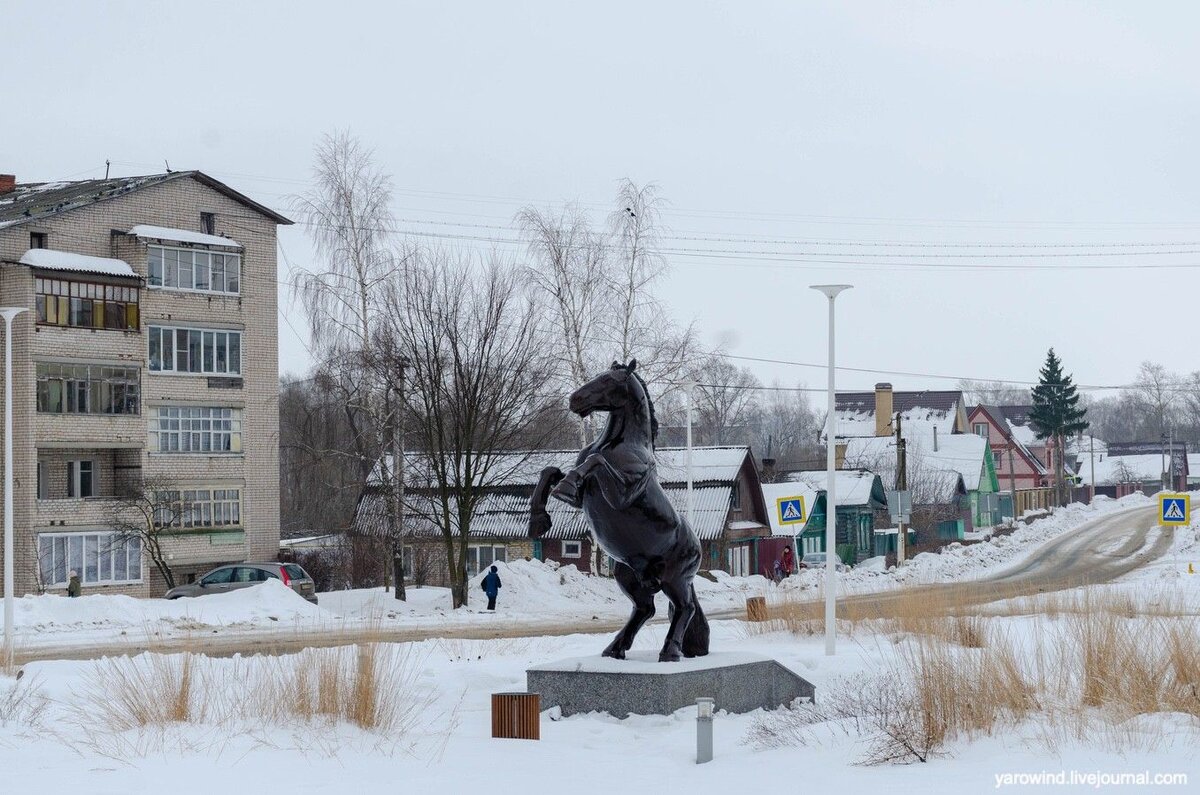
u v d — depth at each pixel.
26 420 45.88
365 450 42.03
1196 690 12.38
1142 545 67.62
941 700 11.69
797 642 23.25
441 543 47.41
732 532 54.41
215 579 39.31
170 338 50.56
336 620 33.59
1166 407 173.50
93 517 47.38
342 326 42.22
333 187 42.34
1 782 9.98
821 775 10.31
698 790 9.81
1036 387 123.44
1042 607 25.25
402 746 12.03
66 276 47.06
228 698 13.95
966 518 92.12
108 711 13.06
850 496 72.31
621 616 37.03
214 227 52.94
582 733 13.33
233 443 52.28
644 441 14.63
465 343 39.41
